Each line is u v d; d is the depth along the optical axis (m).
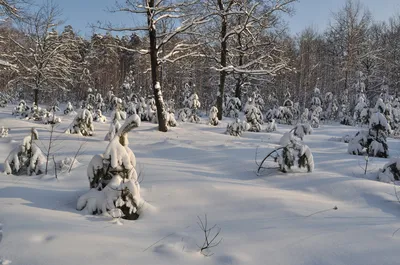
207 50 21.58
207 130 15.10
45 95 36.12
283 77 33.69
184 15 13.01
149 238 3.16
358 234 3.25
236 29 19.12
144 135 11.78
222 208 4.25
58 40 24.14
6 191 4.47
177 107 32.50
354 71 33.31
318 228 3.46
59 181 5.34
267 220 3.77
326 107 29.75
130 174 4.43
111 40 25.11
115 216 3.73
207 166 7.17
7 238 2.85
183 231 3.41
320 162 7.71
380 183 5.35
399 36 36.16
